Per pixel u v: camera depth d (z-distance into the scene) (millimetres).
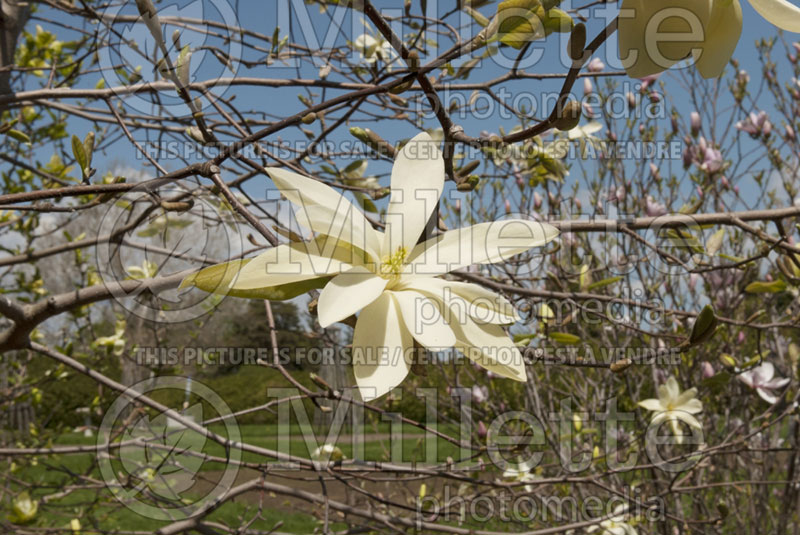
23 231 1100
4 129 664
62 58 1112
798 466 1246
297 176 356
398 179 373
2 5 821
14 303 608
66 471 1015
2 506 1124
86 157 418
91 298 615
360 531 843
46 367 1686
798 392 915
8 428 1466
